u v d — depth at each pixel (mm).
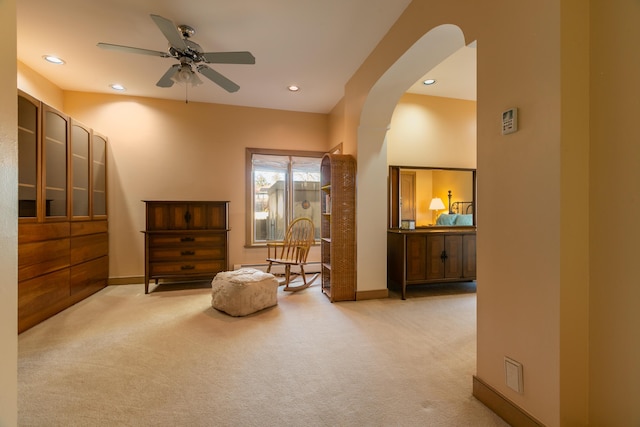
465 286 4172
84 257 3473
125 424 1444
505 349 1464
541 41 1271
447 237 3746
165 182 4285
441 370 1943
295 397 1658
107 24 2564
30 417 1481
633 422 1105
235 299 2893
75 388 1726
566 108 1203
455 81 3771
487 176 1572
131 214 4160
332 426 1439
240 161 4570
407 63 2553
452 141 4340
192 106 4391
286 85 3811
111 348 2225
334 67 3330
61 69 3381
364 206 3475
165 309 3100
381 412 1538
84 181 3541
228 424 1450
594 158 1225
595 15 1227
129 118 4156
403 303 3357
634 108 1100
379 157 3504
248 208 4598
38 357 2086
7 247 818
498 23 1498
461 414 1521
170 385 1761
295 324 2713
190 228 3824
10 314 826
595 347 1222
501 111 1477
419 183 4199
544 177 1258
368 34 2711
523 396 1365
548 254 1244
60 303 3027
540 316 1280
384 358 2098
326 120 4922
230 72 3453
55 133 3039
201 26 2592
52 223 2924
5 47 810
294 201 4871
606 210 1185
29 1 2270
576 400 1226
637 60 1093
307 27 2607
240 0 2268
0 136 792
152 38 2779
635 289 1099
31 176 2711
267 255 4668
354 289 3475
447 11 1900
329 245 3855
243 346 2270
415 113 4207
